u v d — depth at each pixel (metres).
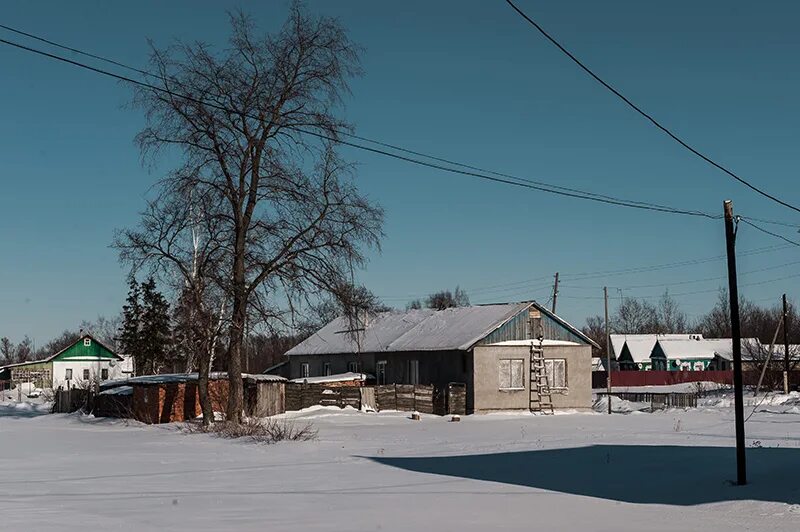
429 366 47.97
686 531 11.95
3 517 12.94
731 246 17.94
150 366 66.94
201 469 20.56
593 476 18.62
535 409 45.66
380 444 27.56
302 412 42.75
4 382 90.69
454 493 16.08
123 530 11.79
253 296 34.28
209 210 33.69
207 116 32.25
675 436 28.48
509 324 45.78
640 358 104.88
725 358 96.62
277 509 14.02
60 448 26.47
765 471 18.38
